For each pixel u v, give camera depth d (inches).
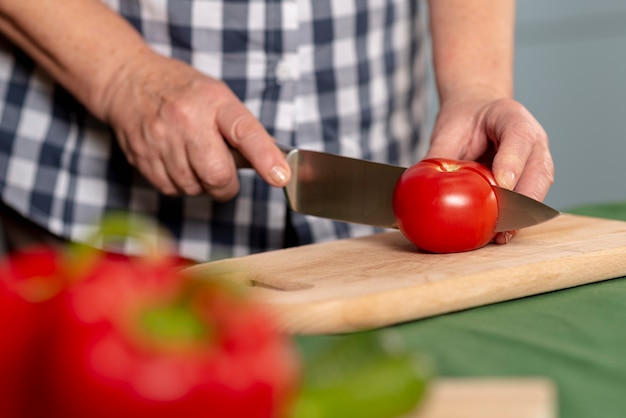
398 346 23.2
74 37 51.1
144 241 20.0
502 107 50.3
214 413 18.9
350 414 21.0
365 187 47.6
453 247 42.8
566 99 117.3
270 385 19.3
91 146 57.3
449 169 44.5
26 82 57.3
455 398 23.3
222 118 47.5
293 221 58.0
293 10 56.5
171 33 57.1
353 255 43.9
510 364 28.6
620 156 118.2
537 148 48.3
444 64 57.1
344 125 60.6
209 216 58.3
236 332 19.2
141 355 18.6
